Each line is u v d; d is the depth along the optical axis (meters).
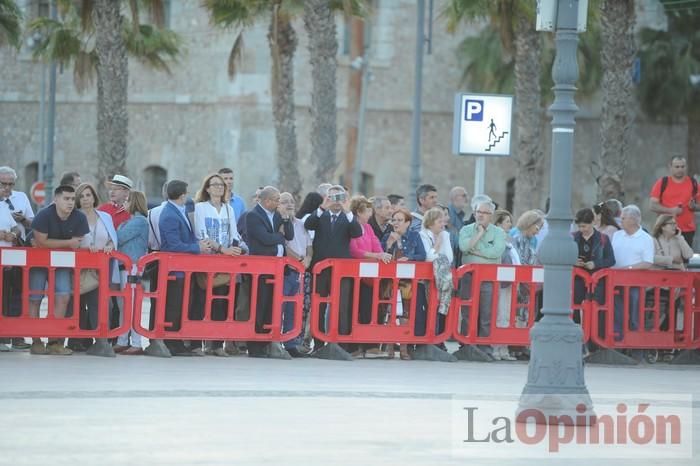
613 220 46.12
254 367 38.03
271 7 76.38
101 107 71.44
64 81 100.88
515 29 70.06
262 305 40.75
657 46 97.00
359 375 36.81
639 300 44.00
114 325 40.81
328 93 72.88
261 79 94.88
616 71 62.56
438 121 97.06
